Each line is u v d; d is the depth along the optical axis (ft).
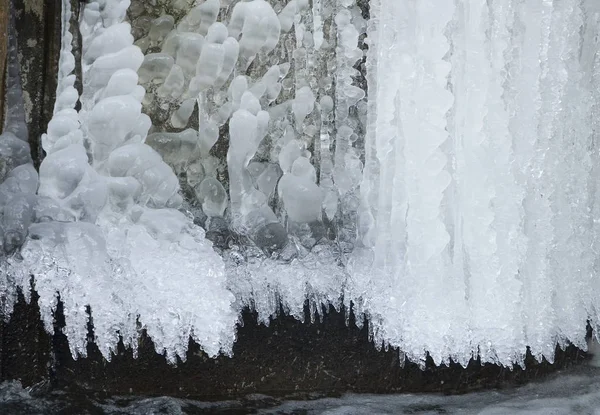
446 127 10.62
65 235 9.53
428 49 10.41
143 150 10.09
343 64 10.91
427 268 10.46
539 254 11.01
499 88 10.61
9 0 9.74
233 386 10.60
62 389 10.09
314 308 10.62
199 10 10.68
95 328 9.59
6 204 9.50
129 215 9.99
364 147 10.98
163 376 10.36
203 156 10.73
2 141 9.81
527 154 10.86
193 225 10.14
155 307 9.75
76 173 9.57
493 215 10.66
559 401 11.35
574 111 11.21
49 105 10.27
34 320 9.86
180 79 10.66
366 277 10.61
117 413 9.93
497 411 10.91
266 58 10.85
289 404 10.66
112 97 9.89
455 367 11.40
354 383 11.03
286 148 10.79
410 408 10.88
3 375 9.85
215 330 9.83
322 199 10.77
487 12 10.54
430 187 10.43
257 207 10.57
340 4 10.87
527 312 10.96
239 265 10.36
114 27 10.10
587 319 11.60
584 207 11.37
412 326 10.45
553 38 10.85
